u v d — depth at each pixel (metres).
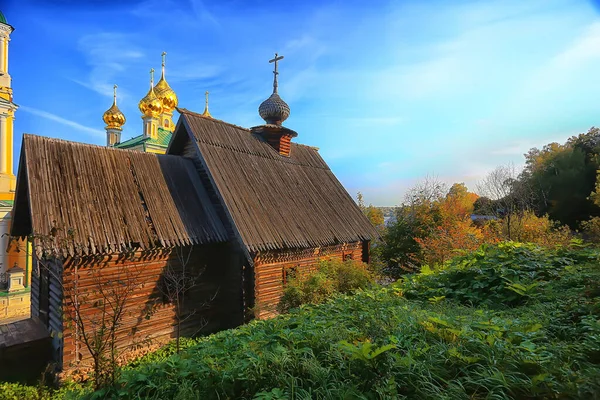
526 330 4.24
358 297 6.77
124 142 29.97
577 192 32.31
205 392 3.64
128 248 9.28
